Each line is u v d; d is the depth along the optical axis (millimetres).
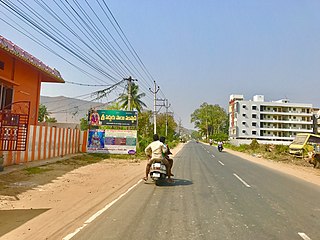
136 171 16141
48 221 6312
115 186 11055
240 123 91625
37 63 15984
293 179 14547
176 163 21766
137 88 44062
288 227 6180
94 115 25734
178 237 5383
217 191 10328
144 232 5637
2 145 12484
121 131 25234
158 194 9578
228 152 42188
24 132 12422
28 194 8992
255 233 5719
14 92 15141
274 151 39000
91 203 8133
